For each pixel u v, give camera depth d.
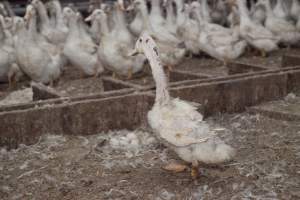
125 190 2.64
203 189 2.61
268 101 3.69
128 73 4.34
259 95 3.64
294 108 3.52
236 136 3.16
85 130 3.25
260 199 2.52
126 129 3.34
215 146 2.52
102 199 2.58
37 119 3.14
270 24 5.29
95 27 5.28
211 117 3.47
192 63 4.96
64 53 4.45
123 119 3.33
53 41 5.12
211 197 2.55
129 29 5.44
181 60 4.58
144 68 4.68
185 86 3.43
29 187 2.69
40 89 3.59
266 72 3.76
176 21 5.67
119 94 3.41
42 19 5.16
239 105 3.57
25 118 3.11
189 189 2.63
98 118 3.27
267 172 2.74
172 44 4.45
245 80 3.57
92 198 2.59
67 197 2.60
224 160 2.53
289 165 2.81
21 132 3.11
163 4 5.46
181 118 2.57
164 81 2.68
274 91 3.70
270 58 4.96
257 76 3.63
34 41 4.13
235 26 5.03
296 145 3.01
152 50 2.72
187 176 2.74
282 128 3.25
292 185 2.62
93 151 3.03
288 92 3.79
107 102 3.27
